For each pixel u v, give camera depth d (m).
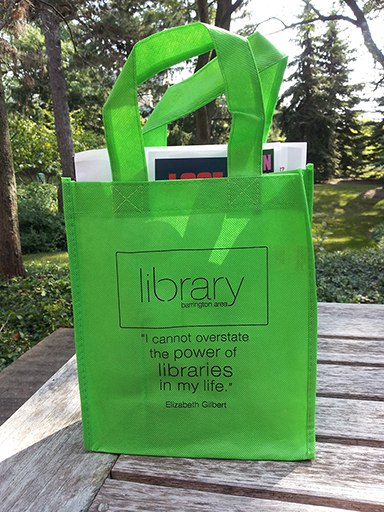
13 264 4.37
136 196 0.69
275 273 0.70
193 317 0.72
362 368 1.01
